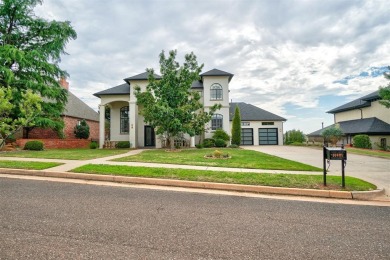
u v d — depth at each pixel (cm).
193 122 1767
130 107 2312
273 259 271
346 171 923
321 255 283
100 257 264
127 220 391
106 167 866
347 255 284
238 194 607
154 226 367
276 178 721
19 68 1862
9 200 498
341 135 2517
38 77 1908
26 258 258
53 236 319
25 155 1280
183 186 686
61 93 2122
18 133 2208
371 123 2512
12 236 316
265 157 1320
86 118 2955
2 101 1401
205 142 2277
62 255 267
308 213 455
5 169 848
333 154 632
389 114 2452
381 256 282
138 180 721
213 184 669
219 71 2509
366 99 2694
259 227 374
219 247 298
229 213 445
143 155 1366
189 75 1770
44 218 390
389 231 366
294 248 300
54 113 2005
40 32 1916
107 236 324
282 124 3144
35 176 800
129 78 2292
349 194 591
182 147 2241
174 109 1645
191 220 399
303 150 2103
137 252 279
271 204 517
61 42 1978
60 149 2016
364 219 423
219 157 1259
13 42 1875
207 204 505
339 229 371
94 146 2181
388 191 635
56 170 828
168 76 1727
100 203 490
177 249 290
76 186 656
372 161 1266
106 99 2358
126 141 2286
